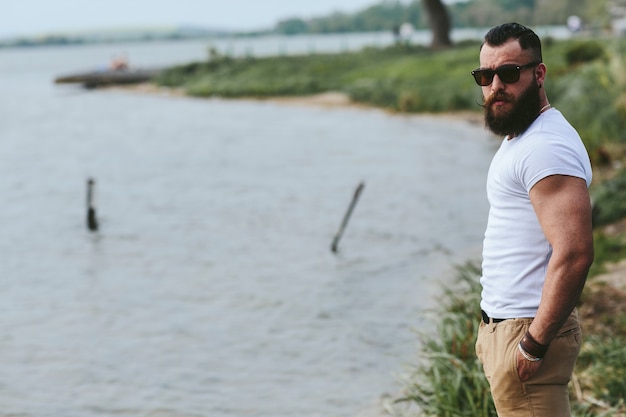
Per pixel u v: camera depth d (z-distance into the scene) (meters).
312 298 8.65
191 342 7.46
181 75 46.56
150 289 9.23
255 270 9.91
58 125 30.38
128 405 6.16
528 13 155.88
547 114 2.91
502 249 2.96
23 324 8.05
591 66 20.58
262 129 26.52
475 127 23.66
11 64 122.50
